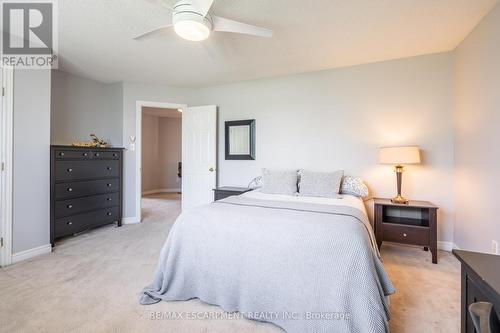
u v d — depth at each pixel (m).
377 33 2.55
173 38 2.68
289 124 3.80
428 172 3.08
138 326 1.60
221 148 4.33
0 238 2.46
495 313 0.64
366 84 3.35
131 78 4.01
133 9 2.16
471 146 2.52
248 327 1.60
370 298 1.38
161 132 8.09
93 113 4.12
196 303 1.86
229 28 2.04
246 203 2.40
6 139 2.50
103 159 3.69
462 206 2.75
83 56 3.14
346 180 3.21
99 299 1.90
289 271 1.58
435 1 2.03
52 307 1.79
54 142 3.61
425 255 2.87
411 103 3.14
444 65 3.00
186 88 4.48
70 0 2.04
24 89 2.65
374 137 3.32
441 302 1.91
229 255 1.75
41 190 2.84
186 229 1.92
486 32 2.22
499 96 2.03
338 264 1.48
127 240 3.29
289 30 2.49
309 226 1.67
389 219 3.03
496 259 0.95
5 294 1.96
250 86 4.07
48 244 2.88
